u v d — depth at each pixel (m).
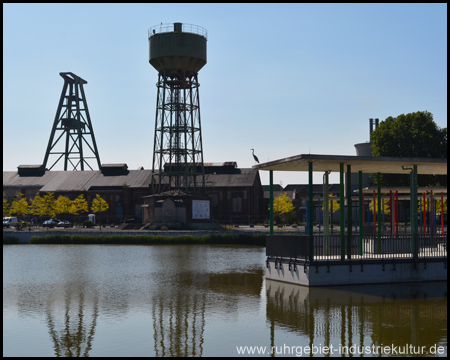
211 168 106.56
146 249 55.53
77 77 128.12
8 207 99.44
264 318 19.84
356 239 32.75
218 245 60.91
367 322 18.80
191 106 81.50
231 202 100.25
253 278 31.61
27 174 111.75
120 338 17.31
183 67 79.31
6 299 24.77
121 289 27.72
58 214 99.94
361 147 94.25
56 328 18.78
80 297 25.25
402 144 62.12
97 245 62.69
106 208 97.44
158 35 78.56
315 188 137.12
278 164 28.17
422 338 16.66
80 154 127.75
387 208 74.12
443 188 35.62
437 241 31.58
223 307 22.22
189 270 36.19
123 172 106.88
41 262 42.38
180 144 84.31
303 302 22.48
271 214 31.27
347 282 26.41
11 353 15.66
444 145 62.41
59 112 127.88
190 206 79.50
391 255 29.36
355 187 87.88
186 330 18.22
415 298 23.09
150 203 81.62
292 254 27.72
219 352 15.57
